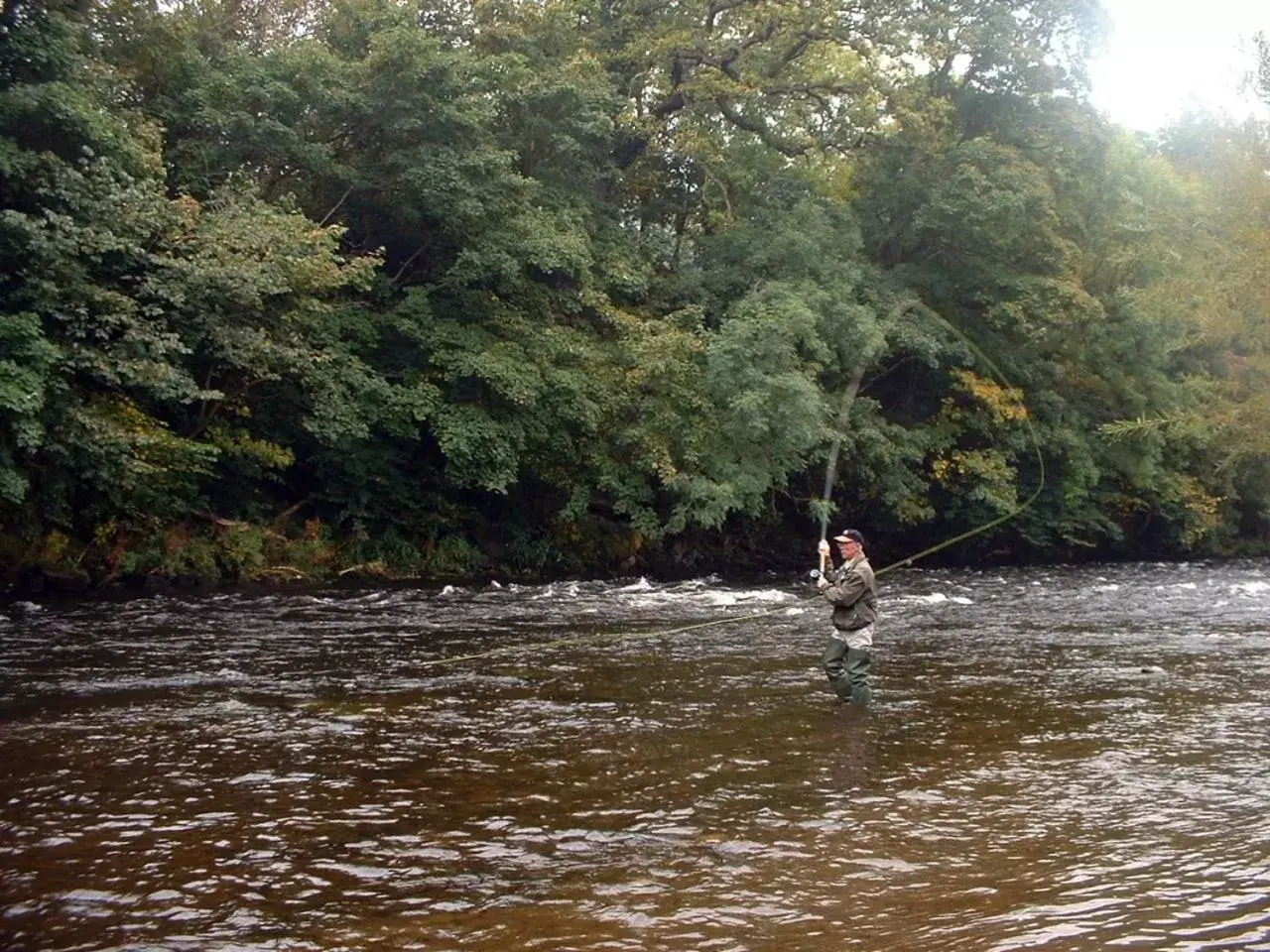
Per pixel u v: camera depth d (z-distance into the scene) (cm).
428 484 2391
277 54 2138
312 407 2022
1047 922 464
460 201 2127
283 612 1555
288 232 1853
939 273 3022
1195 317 1387
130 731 809
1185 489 3447
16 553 1722
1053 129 3125
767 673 1093
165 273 1683
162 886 507
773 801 648
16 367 1424
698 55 2889
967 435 3170
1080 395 3325
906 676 1088
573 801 645
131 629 1352
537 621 1513
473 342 2203
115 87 1802
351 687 994
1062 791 670
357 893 499
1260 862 541
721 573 2712
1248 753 769
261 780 682
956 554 3428
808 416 2400
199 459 1811
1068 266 3105
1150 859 547
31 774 692
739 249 2822
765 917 472
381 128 2202
